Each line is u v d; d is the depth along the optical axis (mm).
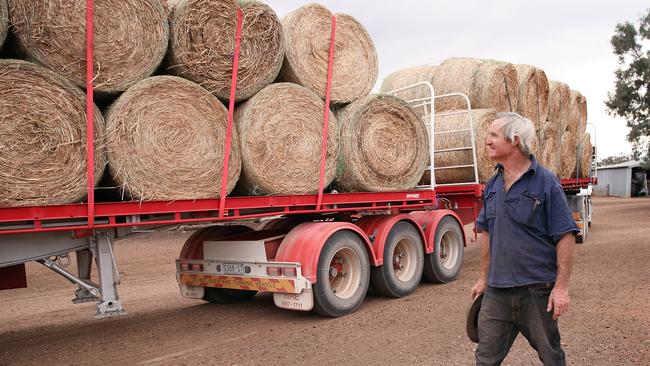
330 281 5879
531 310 2781
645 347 4309
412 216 7406
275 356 4395
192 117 4727
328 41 5930
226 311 6188
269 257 5676
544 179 2785
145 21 4473
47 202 3975
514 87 9836
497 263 2869
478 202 8430
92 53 4148
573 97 12578
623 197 36281
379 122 6273
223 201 4883
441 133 8680
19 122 3865
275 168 5324
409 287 6641
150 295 7516
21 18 3938
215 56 4918
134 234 5137
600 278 7188
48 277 9359
